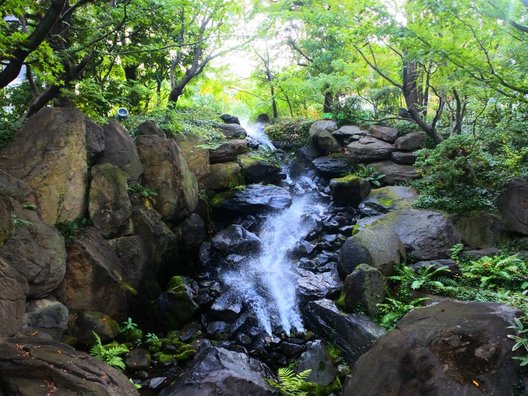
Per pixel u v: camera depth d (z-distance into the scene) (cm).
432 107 1172
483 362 286
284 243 793
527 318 296
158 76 1082
